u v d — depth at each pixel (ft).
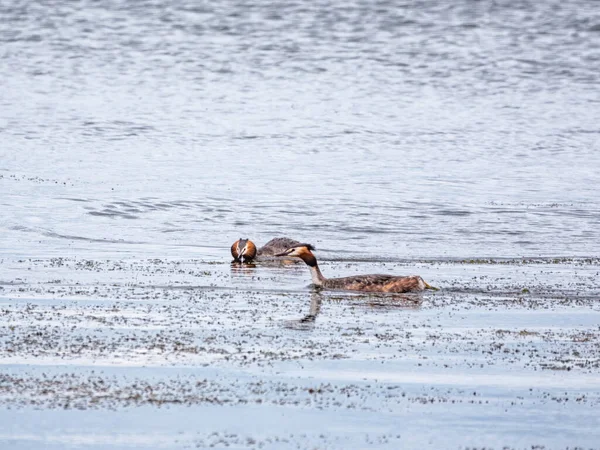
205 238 232.32
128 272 183.62
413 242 230.68
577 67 650.43
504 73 631.15
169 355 123.95
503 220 259.60
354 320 147.84
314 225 250.78
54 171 329.52
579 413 108.06
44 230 232.53
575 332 142.61
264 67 649.20
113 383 112.47
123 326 138.10
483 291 172.76
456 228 248.52
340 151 394.32
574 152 397.39
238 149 396.37
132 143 405.80
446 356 128.26
